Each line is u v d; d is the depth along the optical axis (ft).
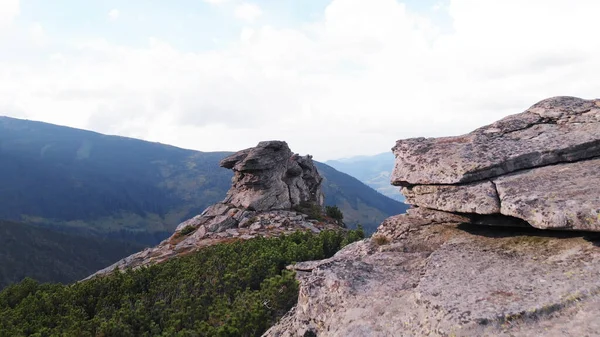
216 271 115.96
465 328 25.94
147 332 83.10
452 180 38.78
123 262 191.21
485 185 37.11
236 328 70.59
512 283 29.14
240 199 223.51
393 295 34.09
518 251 33.78
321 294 38.47
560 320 24.56
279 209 222.28
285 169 238.27
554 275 28.63
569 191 31.53
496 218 37.73
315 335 36.86
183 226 221.05
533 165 37.76
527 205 31.99
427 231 43.78
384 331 30.48
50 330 91.56
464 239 39.37
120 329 81.56
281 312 80.23
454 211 37.99
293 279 86.74
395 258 40.65
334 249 133.28
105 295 114.93
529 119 43.47
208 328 74.79
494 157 38.65
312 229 191.93
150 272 132.98
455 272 33.17
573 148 36.73
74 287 127.34
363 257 43.32
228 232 193.36
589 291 25.71
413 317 29.99
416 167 42.98
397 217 48.83
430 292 30.81
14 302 128.06
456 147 42.24
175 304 96.12
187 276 117.50
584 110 41.32
